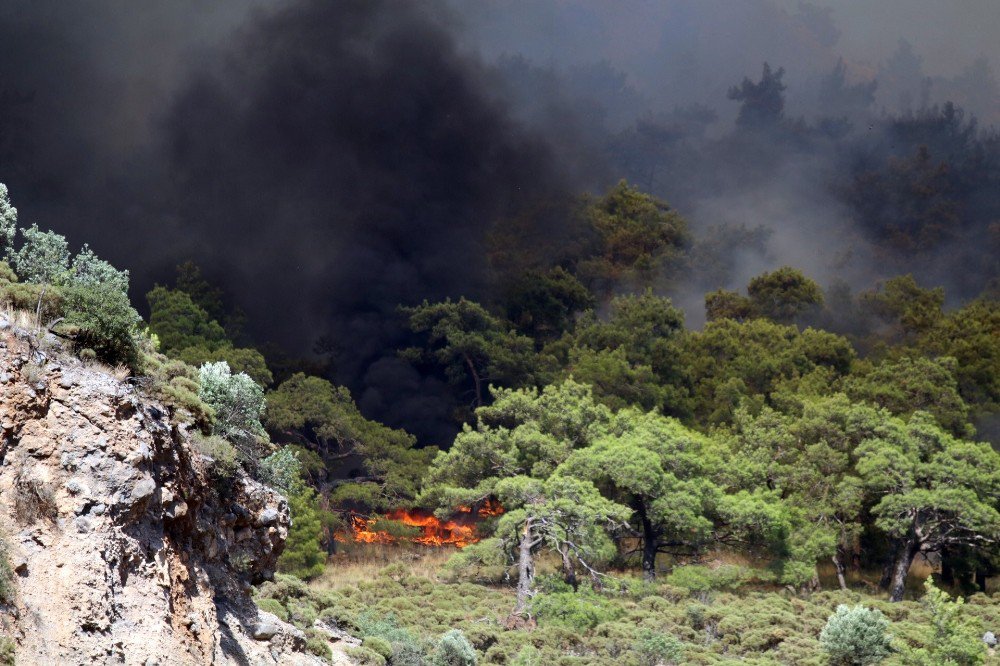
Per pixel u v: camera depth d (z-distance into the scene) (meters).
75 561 19.72
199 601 24.59
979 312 177.12
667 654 69.25
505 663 66.44
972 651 61.88
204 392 29.75
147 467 22.33
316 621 48.09
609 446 103.69
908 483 102.25
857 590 106.00
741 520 97.81
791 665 67.94
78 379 22.05
